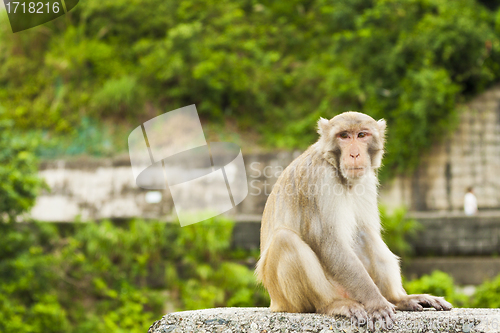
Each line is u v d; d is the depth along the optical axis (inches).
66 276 538.3
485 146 770.2
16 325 443.2
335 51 833.5
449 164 756.6
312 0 978.1
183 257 567.5
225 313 151.9
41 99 815.1
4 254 492.4
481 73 790.5
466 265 584.4
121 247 569.6
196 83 826.8
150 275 563.5
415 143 746.8
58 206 668.1
